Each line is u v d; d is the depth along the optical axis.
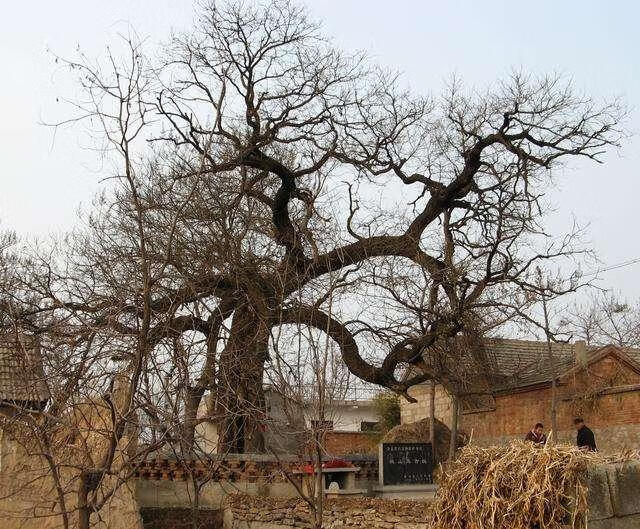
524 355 33.38
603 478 7.34
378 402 40.72
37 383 10.03
